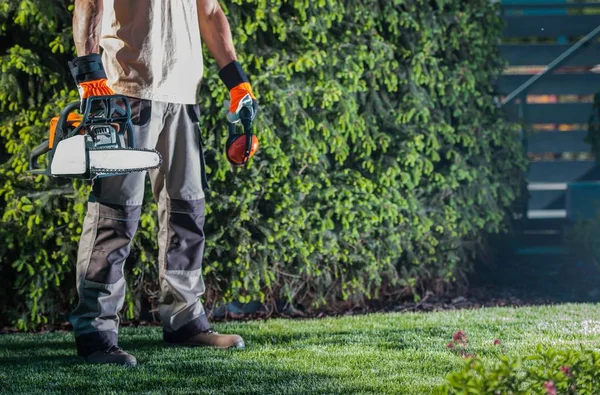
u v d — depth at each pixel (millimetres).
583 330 5645
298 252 6996
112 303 5148
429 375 4445
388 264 7559
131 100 5031
